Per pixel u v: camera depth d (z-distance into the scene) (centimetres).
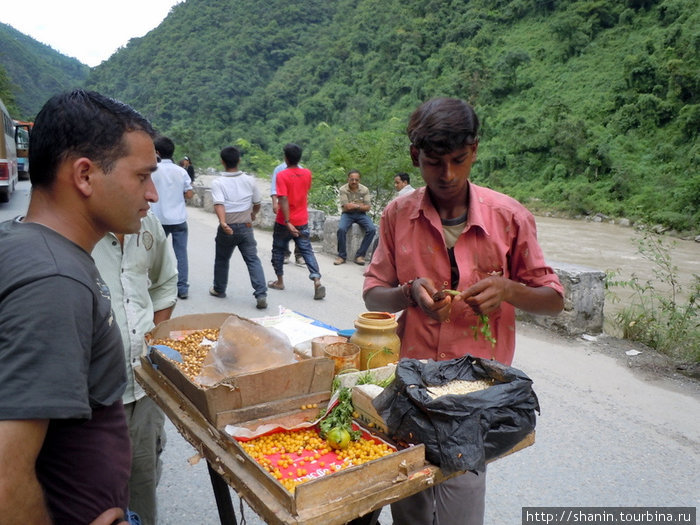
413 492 164
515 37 6269
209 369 208
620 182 3203
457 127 192
